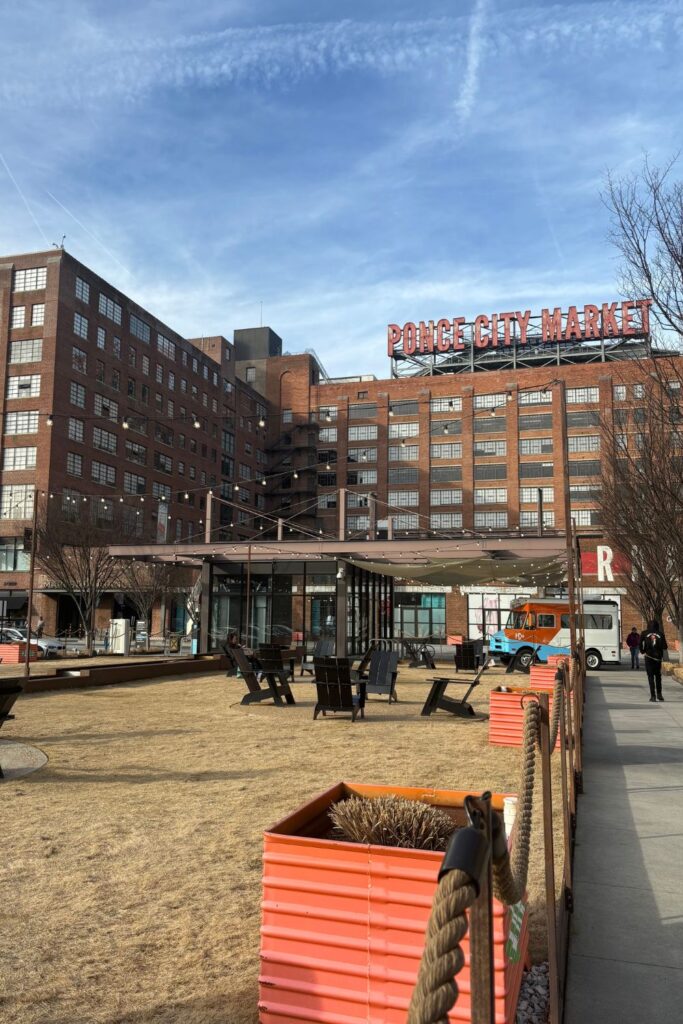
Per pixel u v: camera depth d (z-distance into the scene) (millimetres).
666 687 21828
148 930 4234
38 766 8812
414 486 77562
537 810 7152
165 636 38562
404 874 2980
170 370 72125
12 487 56219
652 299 15156
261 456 88062
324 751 9906
